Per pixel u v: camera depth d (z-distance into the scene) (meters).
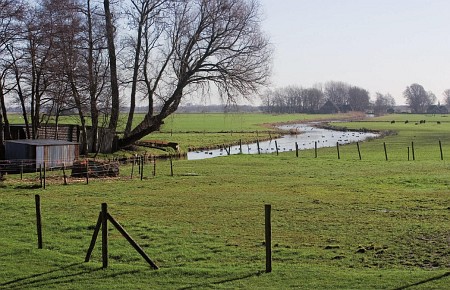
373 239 19.11
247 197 29.59
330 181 36.44
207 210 25.66
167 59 60.75
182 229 21.42
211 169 45.84
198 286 13.96
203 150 78.56
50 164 45.84
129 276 15.02
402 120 190.38
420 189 31.53
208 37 59.50
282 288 13.56
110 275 15.16
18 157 45.38
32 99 53.09
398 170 42.41
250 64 59.59
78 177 40.25
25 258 17.11
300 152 66.69
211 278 14.66
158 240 19.62
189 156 67.75
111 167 42.12
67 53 52.31
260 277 14.59
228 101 60.00
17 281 14.79
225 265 16.09
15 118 116.00
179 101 61.12
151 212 25.28
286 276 14.62
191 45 59.50
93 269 15.78
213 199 29.06
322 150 69.44
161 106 62.78
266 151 72.75
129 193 31.83
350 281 13.98
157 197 30.05
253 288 13.62
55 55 51.56
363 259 16.53
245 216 23.98
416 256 16.72
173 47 60.00
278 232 20.59
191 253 17.66
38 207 18.59
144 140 80.94
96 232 16.44
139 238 19.98
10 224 22.64
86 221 22.94
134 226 22.05
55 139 52.59
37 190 33.25
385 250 17.50
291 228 21.25
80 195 31.09
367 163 48.91
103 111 61.09
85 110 58.47
